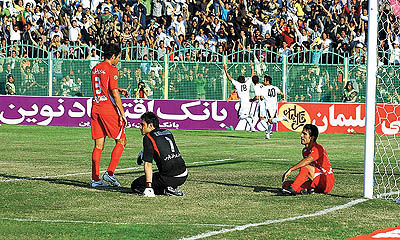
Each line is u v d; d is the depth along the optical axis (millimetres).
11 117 97500
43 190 36156
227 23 114438
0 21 113750
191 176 43688
